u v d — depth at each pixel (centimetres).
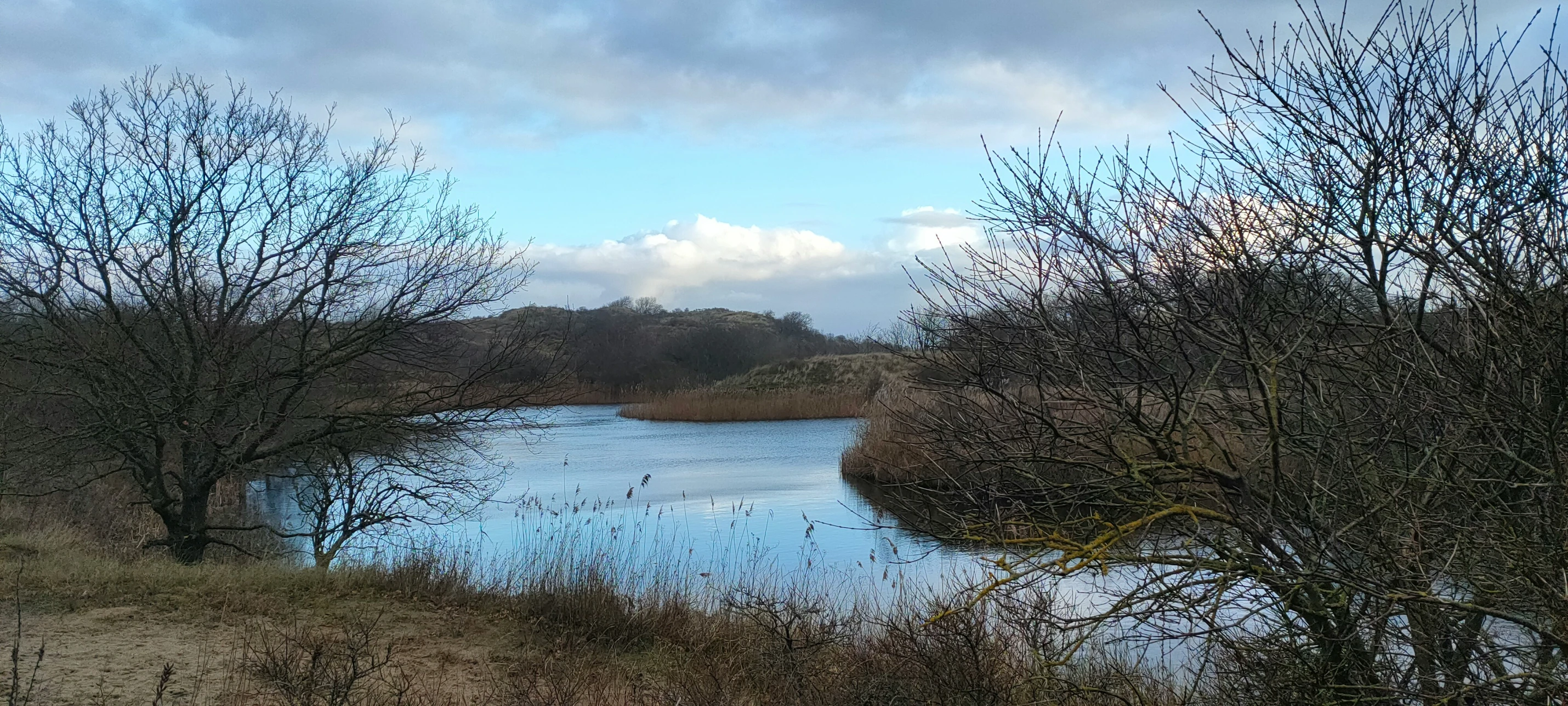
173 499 1166
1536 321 349
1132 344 441
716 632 817
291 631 712
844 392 4759
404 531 1395
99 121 1120
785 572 1128
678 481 2275
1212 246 405
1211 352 434
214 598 784
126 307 1154
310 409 1231
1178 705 521
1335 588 408
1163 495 444
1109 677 562
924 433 506
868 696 579
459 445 1423
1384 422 383
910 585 951
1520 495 393
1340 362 426
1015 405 449
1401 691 379
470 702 620
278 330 1217
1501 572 377
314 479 1335
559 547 1061
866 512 1684
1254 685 442
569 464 2738
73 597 750
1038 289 430
